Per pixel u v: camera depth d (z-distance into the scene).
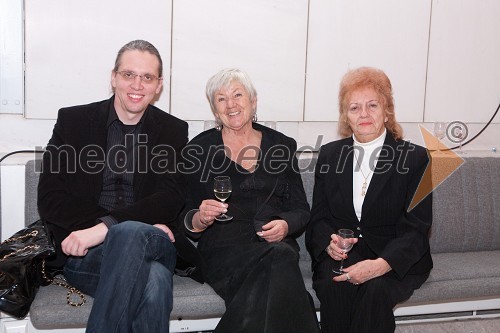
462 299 2.31
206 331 2.13
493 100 3.07
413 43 2.92
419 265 2.15
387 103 2.25
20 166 2.35
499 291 2.27
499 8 3.03
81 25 2.47
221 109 2.25
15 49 2.42
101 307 1.64
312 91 2.82
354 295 1.96
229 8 2.65
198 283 2.13
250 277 1.86
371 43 2.87
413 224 2.12
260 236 2.06
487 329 2.32
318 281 2.06
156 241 1.77
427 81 2.98
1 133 2.46
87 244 1.87
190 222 2.20
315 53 2.79
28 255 1.91
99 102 2.22
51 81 2.47
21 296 1.86
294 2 2.73
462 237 2.68
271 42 2.73
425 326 2.33
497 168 2.77
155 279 1.72
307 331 1.78
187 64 2.63
